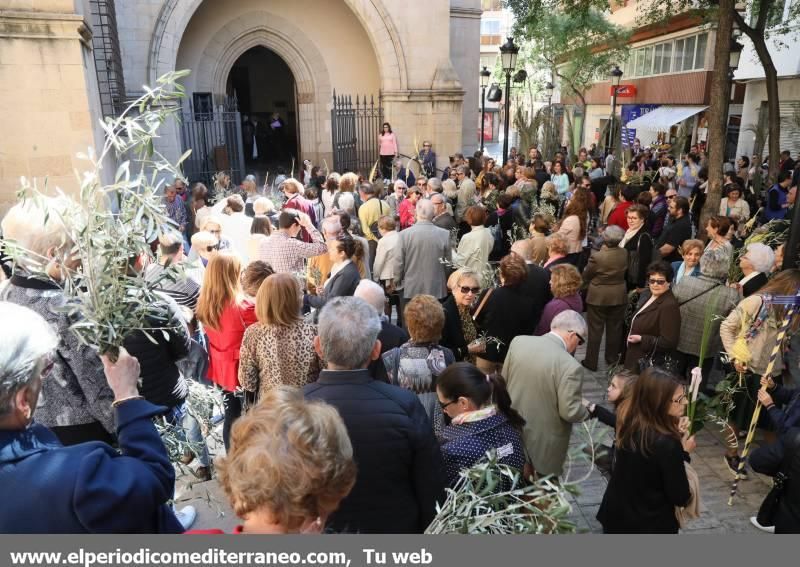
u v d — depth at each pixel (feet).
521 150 64.75
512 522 8.13
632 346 17.24
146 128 9.12
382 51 58.03
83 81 25.29
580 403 11.71
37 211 8.05
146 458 6.03
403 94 58.80
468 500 8.26
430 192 29.50
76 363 8.31
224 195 39.83
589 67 95.66
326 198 35.94
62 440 8.61
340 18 63.21
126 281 7.35
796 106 59.31
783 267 17.39
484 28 211.20
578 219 24.54
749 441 14.16
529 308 16.22
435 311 12.08
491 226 30.01
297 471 4.97
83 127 25.57
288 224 20.63
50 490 5.02
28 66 24.57
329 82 64.23
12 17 23.85
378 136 62.39
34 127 25.04
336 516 8.01
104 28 40.04
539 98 146.20
